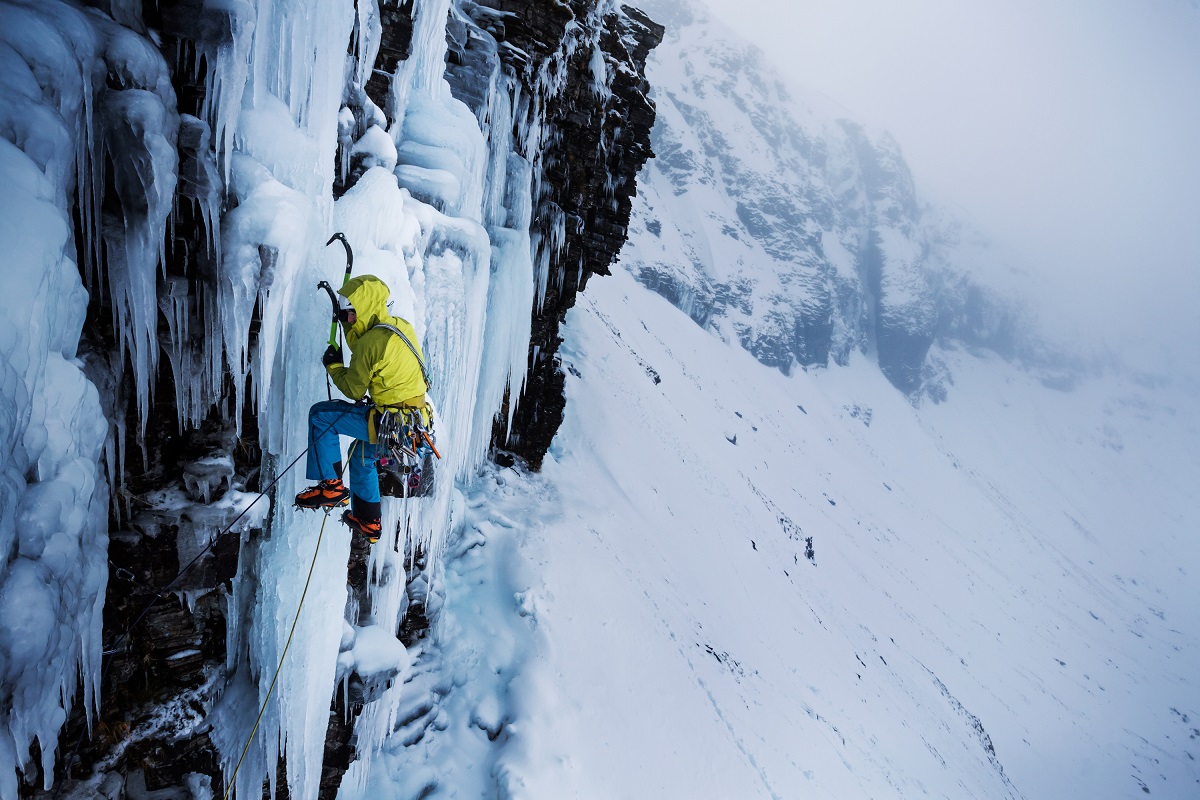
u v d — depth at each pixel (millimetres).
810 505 68438
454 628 9750
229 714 4598
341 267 4633
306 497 3977
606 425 24594
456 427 7887
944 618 70250
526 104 11039
